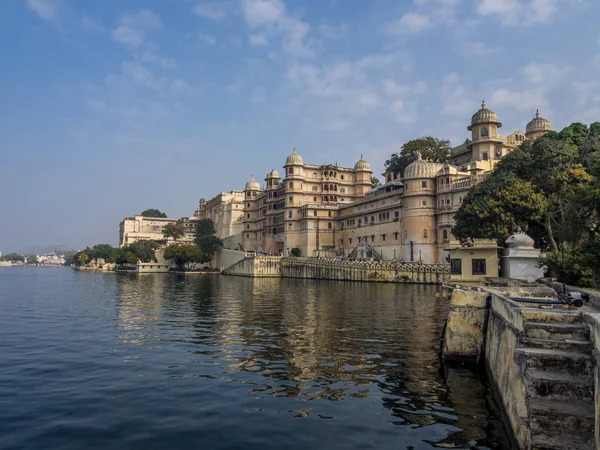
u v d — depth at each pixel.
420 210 74.44
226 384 17.50
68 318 35.50
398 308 39.59
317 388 17.03
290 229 107.81
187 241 148.38
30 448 11.98
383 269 72.25
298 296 52.41
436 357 21.62
